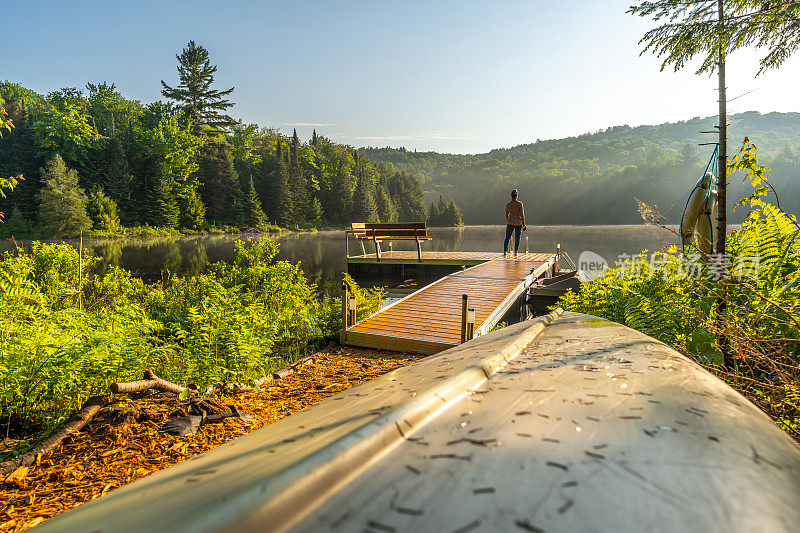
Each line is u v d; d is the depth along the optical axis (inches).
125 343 174.6
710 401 25.3
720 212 191.8
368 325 322.0
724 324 128.4
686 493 14.7
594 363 33.5
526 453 17.6
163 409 155.3
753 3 176.7
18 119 2778.1
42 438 133.0
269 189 3555.6
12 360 143.5
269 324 312.0
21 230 2122.3
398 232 725.3
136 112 3592.5
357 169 5821.9
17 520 93.3
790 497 15.5
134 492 18.7
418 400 22.9
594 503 13.6
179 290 407.5
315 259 1058.7
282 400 187.8
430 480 15.4
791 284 160.9
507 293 429.7
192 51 3457.2
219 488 15.5
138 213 2679.6
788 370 108.5
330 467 15.7
